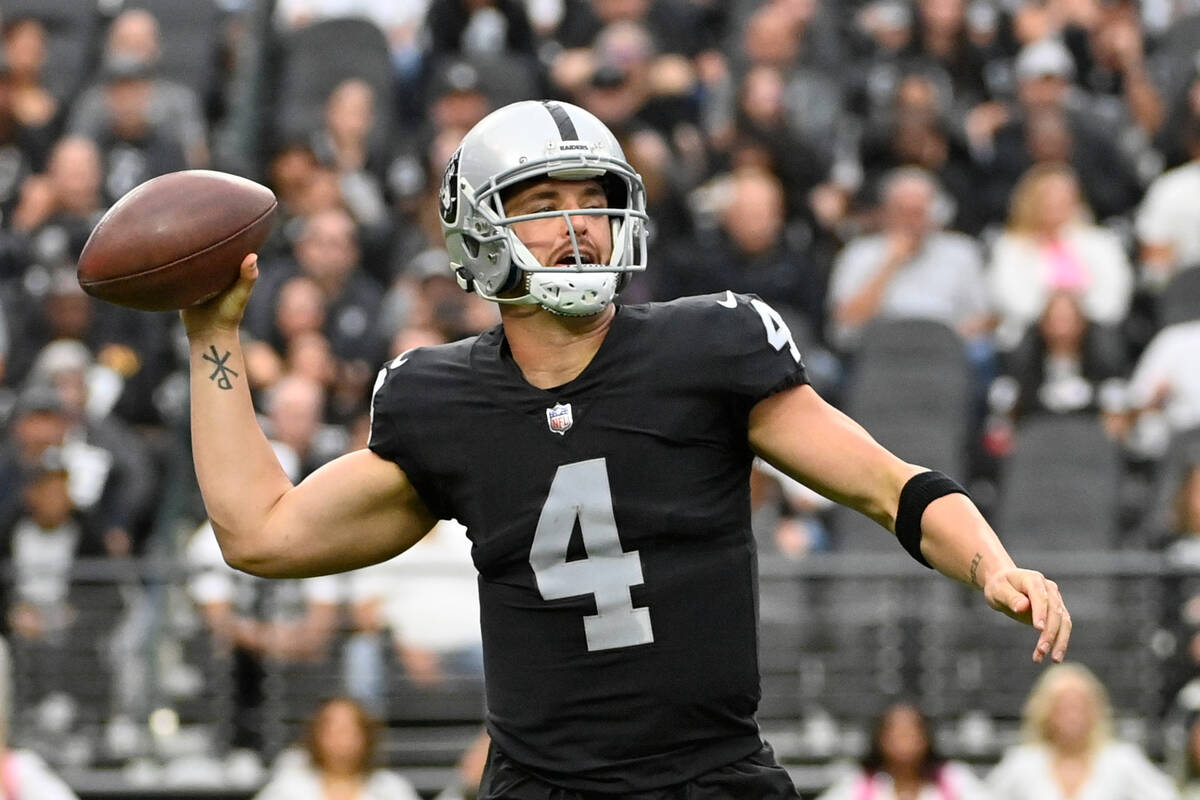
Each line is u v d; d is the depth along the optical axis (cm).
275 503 1120
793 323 3170
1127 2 4225
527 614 1074
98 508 2844
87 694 2689
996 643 2675
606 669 1062
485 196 1074
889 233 3291
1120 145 3759
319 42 4056
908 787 2397
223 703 2686
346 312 3148
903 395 3052
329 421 2998
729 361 1073
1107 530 2891
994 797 2419
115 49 3922
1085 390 3055
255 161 3900
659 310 1096
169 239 1096
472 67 3894
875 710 2670
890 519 1059
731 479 1086
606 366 1072
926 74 3922
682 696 1060
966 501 1034
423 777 2642
